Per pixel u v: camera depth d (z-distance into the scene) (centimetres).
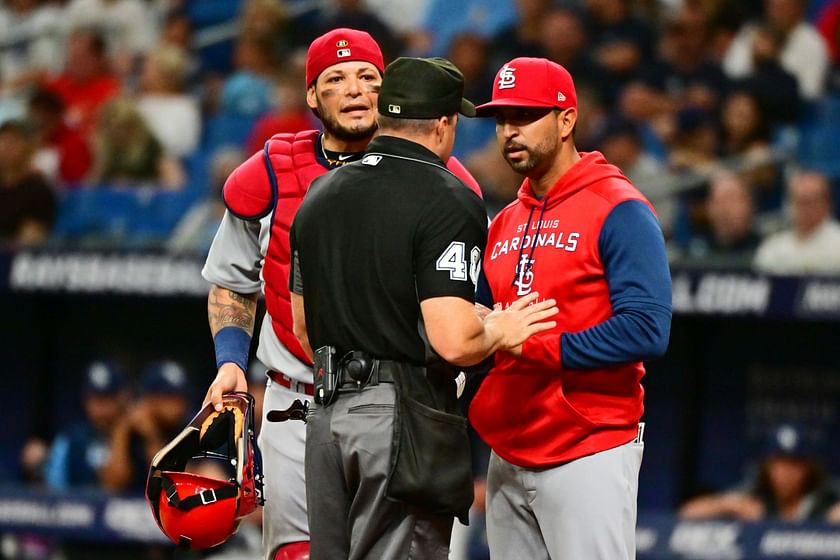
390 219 1352
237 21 3984
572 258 1495
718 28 3578
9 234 3259
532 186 1570
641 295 1438
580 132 3250
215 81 3834
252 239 1703
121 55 3931
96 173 3481
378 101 1410
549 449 1520
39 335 3216
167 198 3353
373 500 1359
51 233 3316
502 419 1551
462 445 1391
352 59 1627
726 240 3050
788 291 2673
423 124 1386
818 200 2962
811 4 3694
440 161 1395
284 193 1650
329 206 1385
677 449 3045
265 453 1708
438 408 1378
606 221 1480
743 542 2708
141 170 3444
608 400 1519
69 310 3216
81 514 2888
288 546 1692
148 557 2961
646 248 1458
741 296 2688
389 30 3772
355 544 1374
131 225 3344
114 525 2872
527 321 1422
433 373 1378
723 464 3030
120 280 2869
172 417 2930
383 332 1354
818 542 2688
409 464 1348
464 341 1316
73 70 3803
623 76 3500
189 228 3203
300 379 1672
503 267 1563
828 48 3644
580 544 1501
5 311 3212
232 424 1591
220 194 3241
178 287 2853
